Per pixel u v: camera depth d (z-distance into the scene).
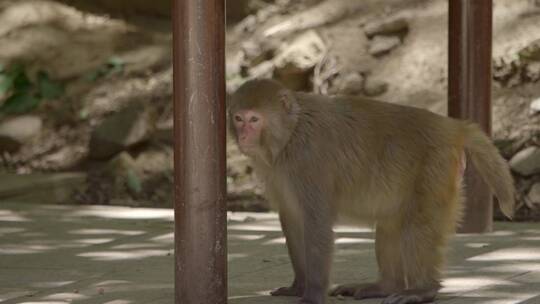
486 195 14.46
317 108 9.87
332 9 20.55
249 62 20.08
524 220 16.31
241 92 9.73
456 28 14.48
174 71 9.66
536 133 17.58
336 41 19.80
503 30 18.97
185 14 9.51
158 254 13.38
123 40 21.72
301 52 19.52
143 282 11.62
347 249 13.34
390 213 10.20
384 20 19.81
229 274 11.92
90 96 20.73
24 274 12.19
